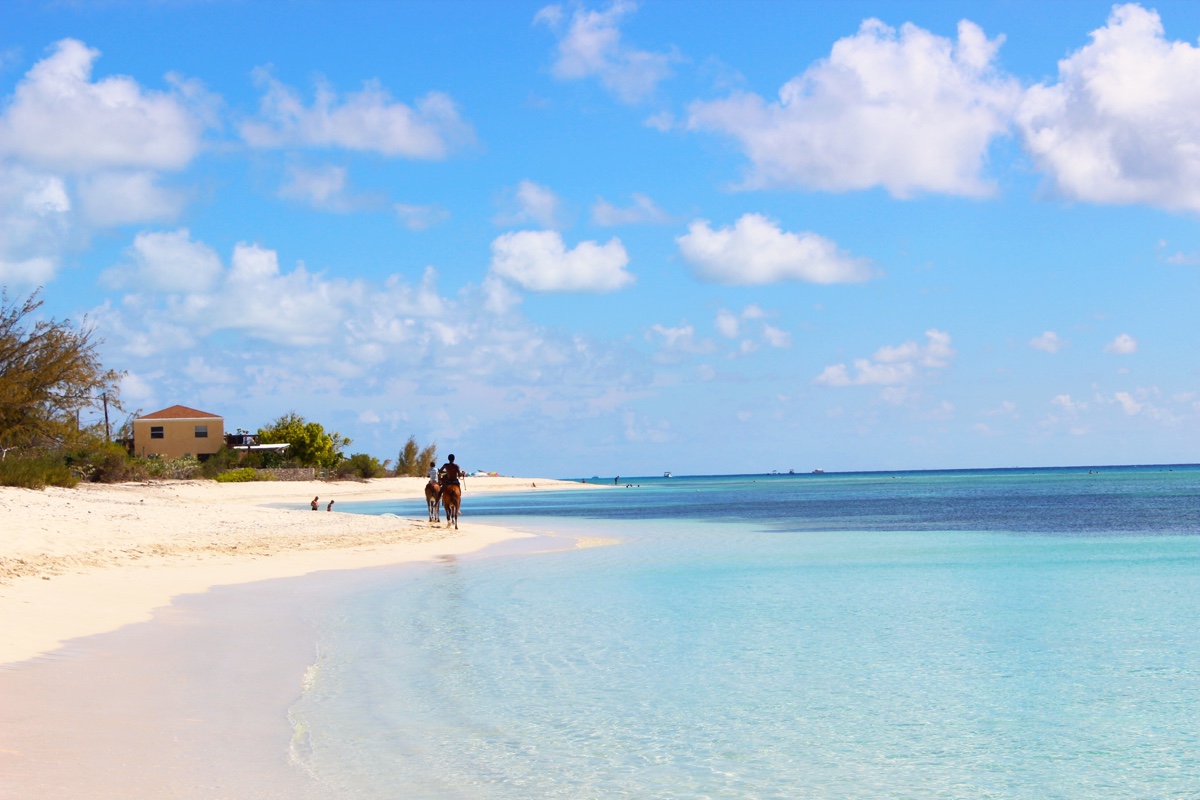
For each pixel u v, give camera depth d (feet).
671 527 141.38
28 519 81.35
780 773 25.75
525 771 25.49
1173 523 148.36
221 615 49.67
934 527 141.38
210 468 270.87
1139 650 43.45
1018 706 33.27
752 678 37.37
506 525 146.41
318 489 266.77
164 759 24.93
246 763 25.04
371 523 116.47
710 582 69.21
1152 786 24.95
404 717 30.81
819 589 65.36
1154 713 32.30
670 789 24.32
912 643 45.01
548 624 49.70
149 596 54.19
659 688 35.53
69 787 22.09
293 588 62.59
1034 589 65.72
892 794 24.20
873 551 97.35
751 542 111.04
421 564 80.48
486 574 73.26
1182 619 52.65
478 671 38.14
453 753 27.02
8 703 29.48
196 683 33.91
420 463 362.94
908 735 29.58
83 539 76.23
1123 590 65.10
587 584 67.41
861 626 49.65
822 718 31.45
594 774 25.43
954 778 25.50
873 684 36.42
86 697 30.81
